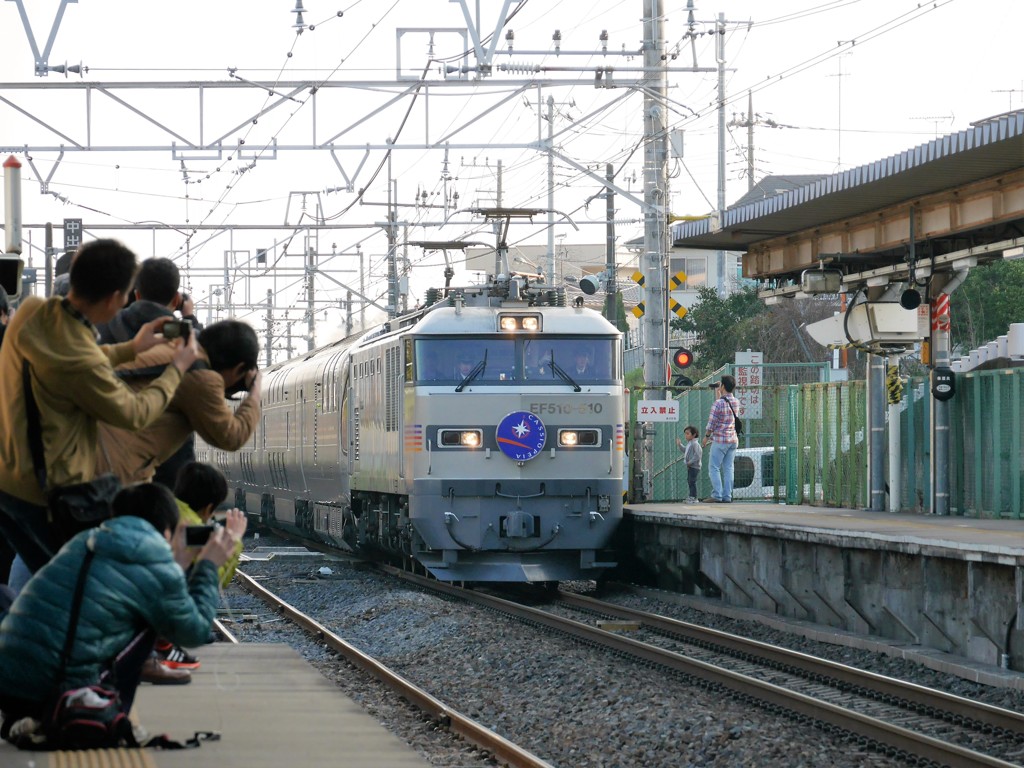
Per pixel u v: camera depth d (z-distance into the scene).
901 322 25.23
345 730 9.02
